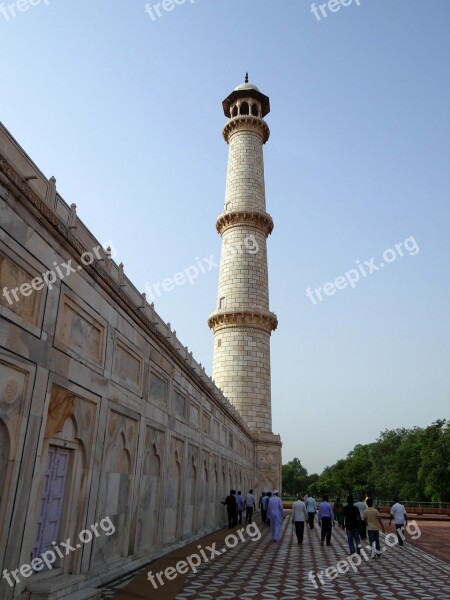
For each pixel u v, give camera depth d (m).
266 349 46.41
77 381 11.29
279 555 19.97
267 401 45.84
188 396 22.25
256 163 50.50
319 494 135.38
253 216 47.72
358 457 116.12
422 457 74.44
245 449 41.41
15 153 9.46
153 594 11.71
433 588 14.10
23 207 9.34
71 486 11.20
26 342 9.25
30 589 9.16
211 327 47.69
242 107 53.47
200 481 24.73
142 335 16.08
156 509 17.30
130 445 14.79
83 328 11.84
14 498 8.75
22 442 9.05
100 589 11.12
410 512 57.72
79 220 12.08
